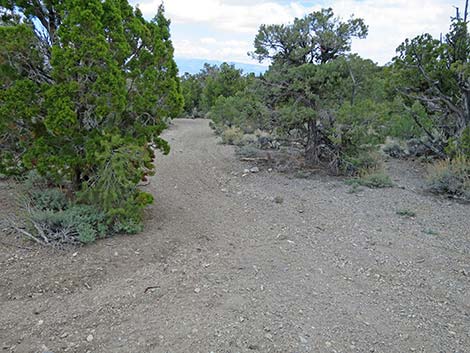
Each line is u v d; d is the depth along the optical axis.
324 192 8.02
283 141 11.65
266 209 6.85
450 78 10.19
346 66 9.38
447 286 4.16
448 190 7.78
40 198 5.59
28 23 5.30
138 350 2.98
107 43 4.81
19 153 5.66
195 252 4.82
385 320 3.51
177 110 5.84
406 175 9.56
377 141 9.12
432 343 3.20
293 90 9.84
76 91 4.76
